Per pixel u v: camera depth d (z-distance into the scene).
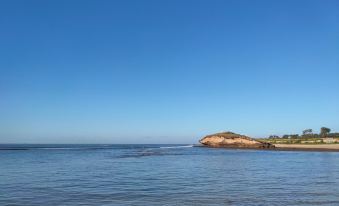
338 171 45.69
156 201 23.72
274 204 22.64
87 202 23.34
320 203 22.97
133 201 23.70
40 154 99.06
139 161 67.25
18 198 24.78
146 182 33.88
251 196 25.62
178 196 25.67
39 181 34.50
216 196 25.67
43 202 23.34
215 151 128.00
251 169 49.12
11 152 113.44
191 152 117.56
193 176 39.41
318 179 36.47
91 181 34.56
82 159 73.75
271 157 82.38
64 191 27.98
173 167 52.56
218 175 40.62
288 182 33.94
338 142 166.88
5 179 36.28
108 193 27.03
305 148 133.75
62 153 106.62
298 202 23.31
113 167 52.38
